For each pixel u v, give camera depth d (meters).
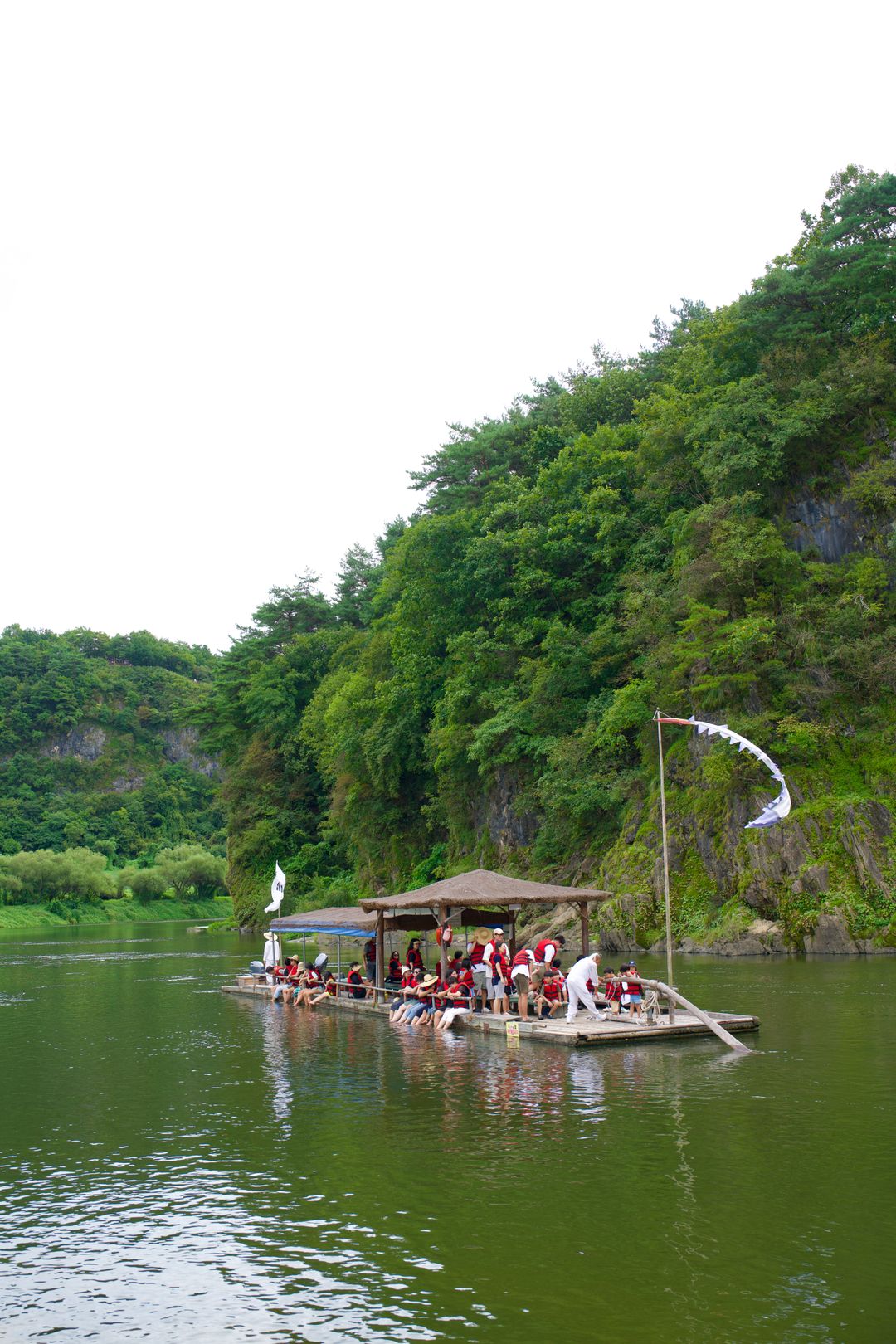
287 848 91.25
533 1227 10.80
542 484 61.75
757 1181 12.05
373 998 31.78
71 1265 10.41
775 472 48.00
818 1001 27.16
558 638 54.91
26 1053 24.58
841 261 49.75
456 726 60.44
